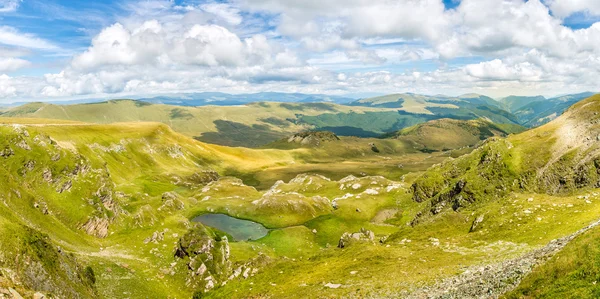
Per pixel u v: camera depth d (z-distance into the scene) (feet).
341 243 301.02
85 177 453.58
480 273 144.66
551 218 223.10
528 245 188.24
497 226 239.91
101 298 240.32
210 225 532.32
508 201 269.23
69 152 467.52
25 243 199.21
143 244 380.78
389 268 193.67
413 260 202.18
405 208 579.89
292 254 422.00
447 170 614.75
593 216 201.46
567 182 397.60
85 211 399.85
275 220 552.41
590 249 96.07
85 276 245.65
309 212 583.58
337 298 163.22
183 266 329.31
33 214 333.62
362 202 606.14
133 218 445.37
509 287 111.65
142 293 276.00
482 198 436.35
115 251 354.95
